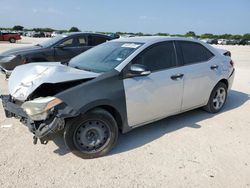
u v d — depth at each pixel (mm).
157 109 4184
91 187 2959
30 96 3426
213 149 3875
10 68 7715
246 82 9188
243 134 4438
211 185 3027
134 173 3234
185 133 4418
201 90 4879
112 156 3635
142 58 3973
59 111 3152
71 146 3418
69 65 4414
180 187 2984
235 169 3357
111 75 3605
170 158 3594
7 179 3057
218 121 5008
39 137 3219
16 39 32812
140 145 3965
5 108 3779
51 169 3283
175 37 4609
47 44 8648
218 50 5605
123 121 3781
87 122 3459
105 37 9516
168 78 4199
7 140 4012
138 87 3816
